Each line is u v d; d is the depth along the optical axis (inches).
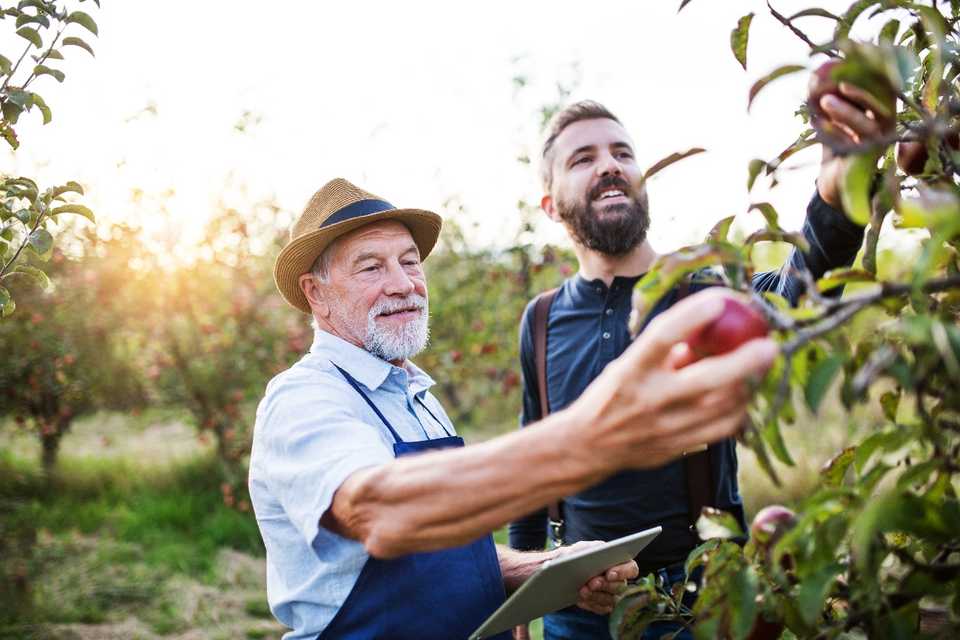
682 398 31.9
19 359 257.3
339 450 54.1
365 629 58.1
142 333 267.1
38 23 64.2
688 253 36.9
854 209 31.3
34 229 66.3
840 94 36.5
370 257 72.5
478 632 53.0
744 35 43.6
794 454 179.6
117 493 262.8
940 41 37.3
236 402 259.6
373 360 70.4
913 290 29.1
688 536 82.8
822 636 38.4
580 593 62.8
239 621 174.9
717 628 40.1
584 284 94.7
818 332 30.8
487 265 258.8
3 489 245.3
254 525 230.5
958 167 37.3
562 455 36.5
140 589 185.2
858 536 32.6
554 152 95.0
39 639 159.3
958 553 39.3
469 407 324.2
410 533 43.7
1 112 66.4
